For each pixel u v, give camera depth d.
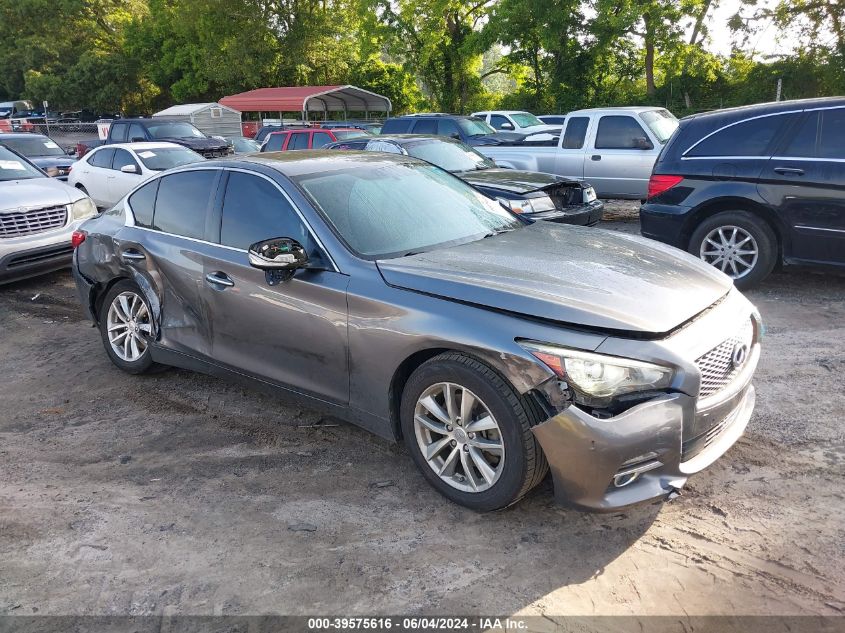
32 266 7.91
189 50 41.28
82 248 5.30
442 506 3.35
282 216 3.96
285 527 3.24
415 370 3.29
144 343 4.98
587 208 8.41
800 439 3.79
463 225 4.14
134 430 4.36
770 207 6.25
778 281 6.98
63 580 2.92
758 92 26.84
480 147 12.58
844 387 4.40
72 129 32.50
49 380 5.30
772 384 4.52
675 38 27.48
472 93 37.78
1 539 3.21
